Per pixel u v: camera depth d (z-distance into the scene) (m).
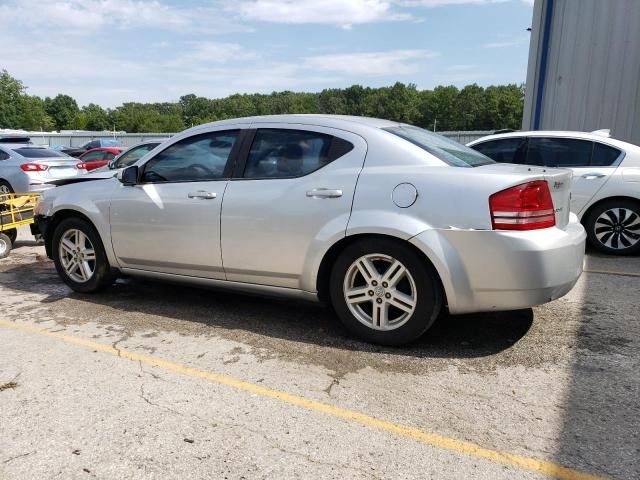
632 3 8.98
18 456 2.53
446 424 2.76
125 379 3.29
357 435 2.67
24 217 7.26
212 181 4.21
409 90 127.00
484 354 3.59
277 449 2.56
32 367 3.47
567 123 9.75
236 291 4.27
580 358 3.50
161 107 135.38
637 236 6.56
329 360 3.53
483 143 7.31
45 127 105.19
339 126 3.88
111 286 5.40
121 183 4.69
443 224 3.36
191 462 2.47
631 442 2.57
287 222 3.81
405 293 3.62
